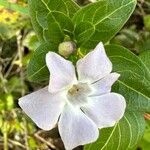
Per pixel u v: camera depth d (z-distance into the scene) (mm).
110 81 115
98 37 121
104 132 133
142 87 121
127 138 133
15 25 190
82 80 117
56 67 107
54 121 115
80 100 121
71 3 121
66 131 118
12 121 188
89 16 119
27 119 187
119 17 119
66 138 118
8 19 189
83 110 120
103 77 114
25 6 181
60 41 121
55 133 191
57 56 107
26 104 110
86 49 123
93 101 120
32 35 188
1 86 190
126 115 132
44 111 113
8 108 187
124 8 118
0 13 187
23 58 190
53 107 115
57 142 190
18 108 189
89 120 119
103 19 119
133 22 195
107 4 118
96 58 110
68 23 120
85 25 120
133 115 132
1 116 189
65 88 116
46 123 113
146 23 191
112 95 116
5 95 187
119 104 115
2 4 166
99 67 112
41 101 112
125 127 133
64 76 112
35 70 117
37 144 189
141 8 192
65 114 119
